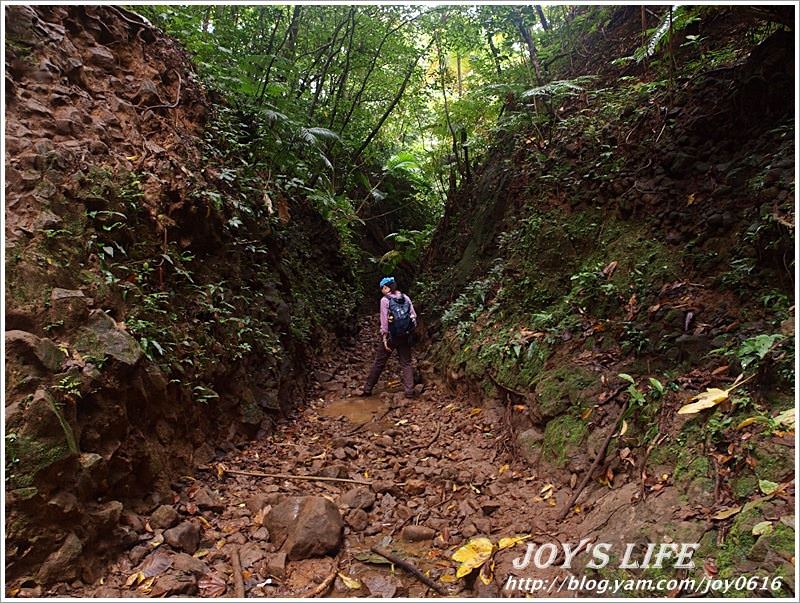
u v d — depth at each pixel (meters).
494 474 3.69
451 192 10.02
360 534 3.09
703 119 4.26
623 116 5.29
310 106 9.48
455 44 8.77
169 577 2.44
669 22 4.48
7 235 2.80
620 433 3.04
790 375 2.44
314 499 3.04
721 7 5.11
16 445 2.26
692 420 2.70
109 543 2.55
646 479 2.68
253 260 5.53
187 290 4.08
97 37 4.56
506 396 4.48
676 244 3.94
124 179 3.73
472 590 2.52
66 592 2.25
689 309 3.40
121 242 3.55
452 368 5.59
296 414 5.22
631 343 3.54
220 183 5.05
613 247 4.45
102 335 2.92
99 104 4.09
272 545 2.88
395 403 5.67
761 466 2.24
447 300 7.48
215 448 3.95
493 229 7.26
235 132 5.96
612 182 4.82
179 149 4.59
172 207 4.09
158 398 3.28
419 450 4.34
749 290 3.16
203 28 7.72
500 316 5.28
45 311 2.76
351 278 10.36
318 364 6.84
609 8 7.81
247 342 4.67
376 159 13.97
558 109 6.73
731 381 2.74
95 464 2.55
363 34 9.37
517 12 7.32
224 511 3.22
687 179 4.24
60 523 2.33
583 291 4.35
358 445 4.46
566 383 3.67
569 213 5.20
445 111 9.17
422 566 2.75
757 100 3.92
